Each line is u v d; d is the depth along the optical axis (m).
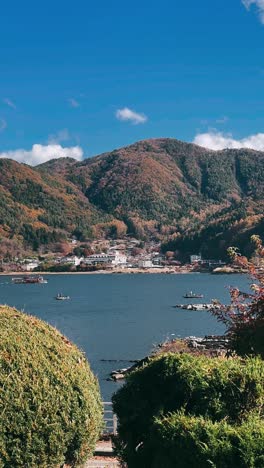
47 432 5.59
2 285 152.62
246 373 5.72
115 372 31.91
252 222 189.38
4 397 5.46
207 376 5.91
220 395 5.71
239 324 9.08
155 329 57.16
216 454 4.59
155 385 6.61
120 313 75.25
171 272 197.88
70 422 5.80
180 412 5.56
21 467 5.44
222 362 6.27
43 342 6.14
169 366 6.51
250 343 8.66
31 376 5.68
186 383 6.06
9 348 5.79
